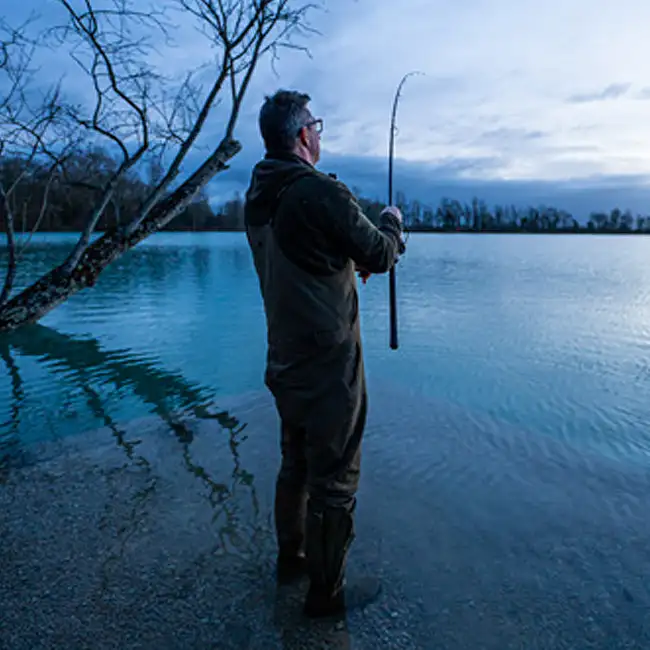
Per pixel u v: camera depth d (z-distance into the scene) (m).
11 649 1.79
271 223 1.87
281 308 1.88
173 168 6.04
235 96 6.20
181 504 2.76
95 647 1.80
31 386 4.82
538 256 22.19
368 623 1.92
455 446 3.49
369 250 1.85
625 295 10.25
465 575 2.20
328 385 1.87
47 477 3.07
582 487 2.96
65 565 2.25
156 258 19.98
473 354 5.89
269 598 2.05
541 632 1.88
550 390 4.67
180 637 1.85
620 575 2.20
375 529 2.53
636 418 3.99
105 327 7.47
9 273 6.07
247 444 3.53
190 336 6.87
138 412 4.16
